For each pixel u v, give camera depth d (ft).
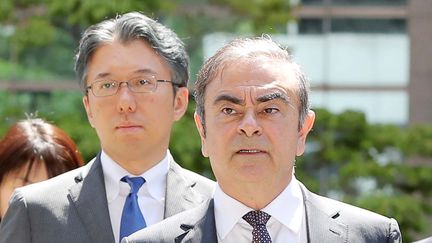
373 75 51.13
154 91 16.02
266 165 12.94
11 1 44.09
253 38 13.71
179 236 13.41
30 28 43.98
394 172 41.50
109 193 16.14
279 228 13.28
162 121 16.19
